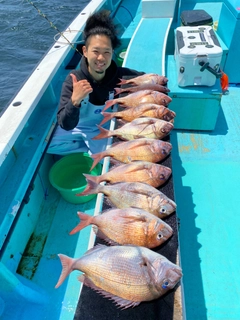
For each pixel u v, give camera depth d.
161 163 1.69
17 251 1.92
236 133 2.72
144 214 1.30
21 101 2.07
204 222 2.03
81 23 3.27
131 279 1.13
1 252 1.63
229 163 2.43
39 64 2.56
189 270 1.79
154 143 1.66
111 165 1.75
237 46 2.95
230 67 3.14
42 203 2.32
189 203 2.16
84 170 2.55
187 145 2.62
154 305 1.12
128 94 2.19
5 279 1.54
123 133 1.84
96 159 1.76
